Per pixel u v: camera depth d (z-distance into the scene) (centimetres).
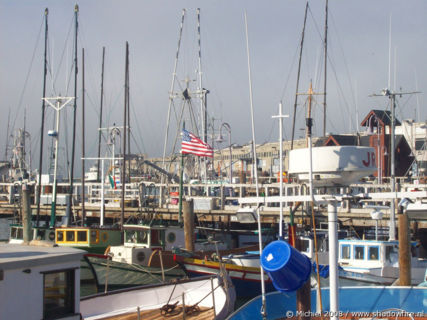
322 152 940
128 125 5288
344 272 2130
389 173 5459
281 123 1404
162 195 4897
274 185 3766
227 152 8144
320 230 3409
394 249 2373
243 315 1277
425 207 925
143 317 1656
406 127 6309
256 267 2386
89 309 1681
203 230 3966
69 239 2945
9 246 1311
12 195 5716
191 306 1714
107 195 5597
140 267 2597
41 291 1143
